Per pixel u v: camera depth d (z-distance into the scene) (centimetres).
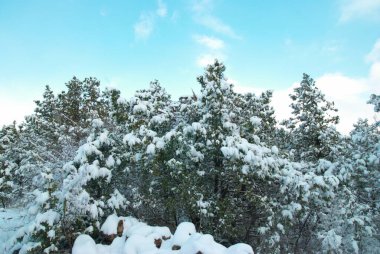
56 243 770
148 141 1011
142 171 1040
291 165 1093
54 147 1552
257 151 991
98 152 945
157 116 1077
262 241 1073
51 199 809
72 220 799
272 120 1254
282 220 1075
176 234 742
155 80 1223
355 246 1073
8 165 1800
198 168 1081
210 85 1044
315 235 1158
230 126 1041
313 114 1556
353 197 1147
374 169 1233
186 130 1030
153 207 1049
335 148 1446
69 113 1998
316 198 1048
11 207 1686
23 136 1812
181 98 1234
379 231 1277
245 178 1023
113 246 783
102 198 912
